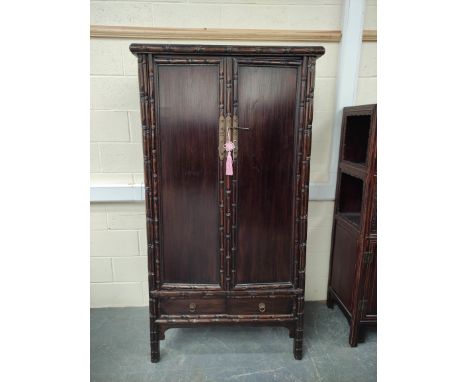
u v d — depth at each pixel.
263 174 1.36
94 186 1.77
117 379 1.44
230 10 1.64
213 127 1.32
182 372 1.48
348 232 1.69
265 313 1.50
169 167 1.34
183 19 1.64
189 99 1.29
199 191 1.37
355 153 1.76
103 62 1.66
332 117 1.80
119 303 1.99
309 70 1.25
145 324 1.83
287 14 1.67
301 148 1.32
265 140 1.33
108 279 1.95
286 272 1.47
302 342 1.55
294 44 1.69
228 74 1.25
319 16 1.68
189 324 1.48
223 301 1.47
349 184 1.82
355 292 1.58
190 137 1.32
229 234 1.39
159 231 1.40
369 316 1.60
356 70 1.71
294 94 1.30
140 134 1.76
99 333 1.75
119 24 1.62
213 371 1.49
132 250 1.91
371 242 1.51
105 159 1.77
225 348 1.64
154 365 1.52
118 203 1.83
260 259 1.44
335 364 1.53
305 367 1.51
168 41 1.65
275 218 1.41
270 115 1.31
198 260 1.44
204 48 1.21
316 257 1.98
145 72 1.24
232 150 1.31
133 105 1.72
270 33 1.65
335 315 1.91
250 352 1.61
